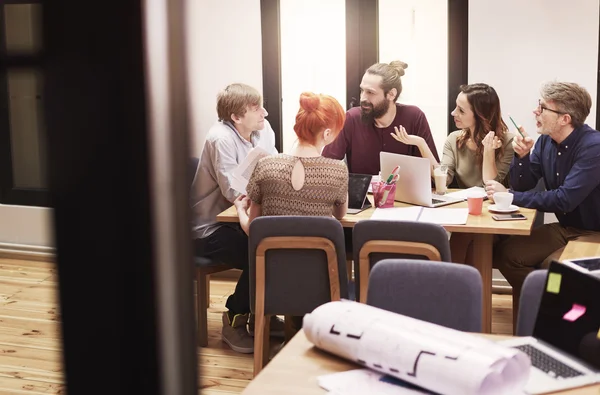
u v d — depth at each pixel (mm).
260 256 3184
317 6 4766
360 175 3809
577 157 3795
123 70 264
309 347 2039
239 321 4043
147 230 271
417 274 2344
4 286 5156
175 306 278
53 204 274
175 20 270
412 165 3814
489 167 4129
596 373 1783
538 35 4453
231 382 3660
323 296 3215
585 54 4402
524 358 1654
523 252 3869
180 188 274
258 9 4801
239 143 4055
